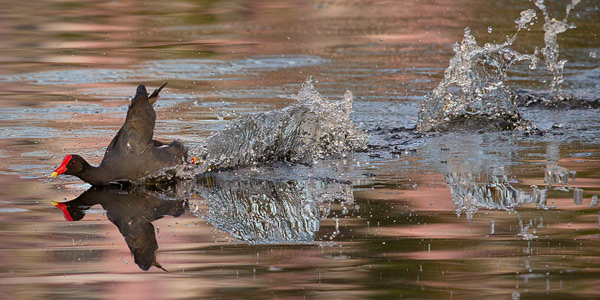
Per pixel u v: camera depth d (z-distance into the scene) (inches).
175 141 684.7
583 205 568.4
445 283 433.1
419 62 1236.5
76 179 672.4
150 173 658.8
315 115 777.6
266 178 674.8
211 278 444.5
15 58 1274.6
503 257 469.7
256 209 581.3
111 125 867.4
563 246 486.0
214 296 418.3
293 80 1106.7
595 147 758.5
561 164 692.7
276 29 1544.0
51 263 470.3
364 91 1038.4
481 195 602.2
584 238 499.2
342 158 745.0
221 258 477.7
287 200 603.2
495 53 904.3
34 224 544.7
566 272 445.1
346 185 644.7
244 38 1450.5
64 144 778.8
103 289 429.7
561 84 1070.4
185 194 627.2
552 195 596.4
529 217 544.4
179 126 859.4
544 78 1110.4
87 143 784.3
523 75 1131.9
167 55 1299.2
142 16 1701.5
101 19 1662.2
